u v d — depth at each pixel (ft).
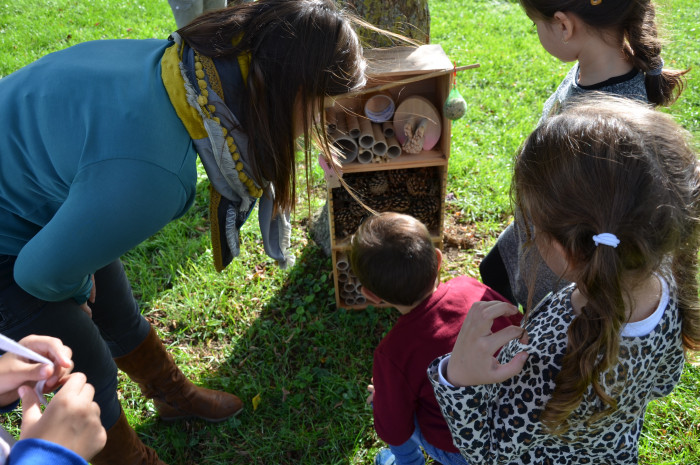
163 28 20.68
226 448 7.93
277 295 10.18
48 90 4.32
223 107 4.25
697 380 8.18
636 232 2.97
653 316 3.48
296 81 4.00
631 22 5.33
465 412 3.75
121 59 4.47
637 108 3.32
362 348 9.25
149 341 7.00
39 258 4.21
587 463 4.21
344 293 9.84
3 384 3.74
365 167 8.26
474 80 17.33
